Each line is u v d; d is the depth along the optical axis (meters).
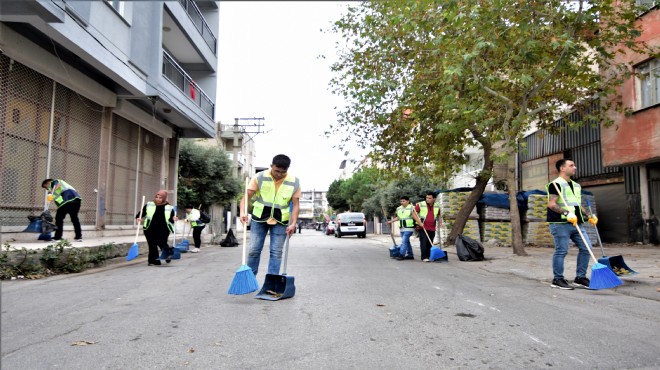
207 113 21.52
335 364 3.35
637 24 13.72
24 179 10.76
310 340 3.94
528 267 9.63
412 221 11.91
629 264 9.31
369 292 6.36
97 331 4.16
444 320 4.72
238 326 4.38
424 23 9.87
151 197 18.41
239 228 45.62
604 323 4.62
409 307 5.36
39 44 10.90
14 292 6.23
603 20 10.54
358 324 4.51
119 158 15.70
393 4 11.75
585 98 14.16
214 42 22.61
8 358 3.39
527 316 4.93
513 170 12.52
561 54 9.94
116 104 14.72
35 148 11.14
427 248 11.59
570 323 4.62
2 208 10.03
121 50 12.69
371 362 3.41
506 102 10.86
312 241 23.72
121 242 11.82
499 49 10.05
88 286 6.79
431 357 3.53
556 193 6.79
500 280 7.90
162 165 19.39
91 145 13.72
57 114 12.03
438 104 12.57
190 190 27.06
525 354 3.61
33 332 4.11
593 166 18.08
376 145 14.66
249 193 5.97
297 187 6.11
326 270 9.02
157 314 4.86
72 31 10.24
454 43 9.93
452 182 28.22
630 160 14.06
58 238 10.32
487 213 17.39
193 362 3.35
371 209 39.94
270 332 4.18
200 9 22.83
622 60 14.18
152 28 14.73
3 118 10.02
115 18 12.42
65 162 12.41
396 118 13.52
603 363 3.40
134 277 7.86
